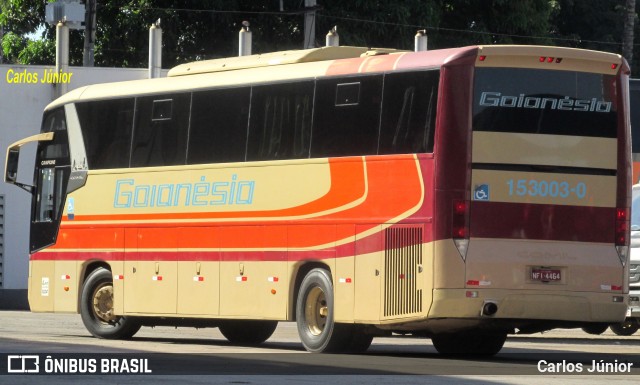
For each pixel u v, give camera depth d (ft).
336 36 147.95
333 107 68.85
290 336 91.35
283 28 192.03
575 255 64.44
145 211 79.92
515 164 63.82
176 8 194.59
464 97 63.31
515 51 63.72
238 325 83.10
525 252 63.62
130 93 81.66
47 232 87.20
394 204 65.21
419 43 140.26
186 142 77.41
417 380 52.13
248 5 193.98
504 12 199.41
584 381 52.75
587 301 64.49
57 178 86.84
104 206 82.89
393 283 65.05
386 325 65.46
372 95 66.95
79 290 84.79
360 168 67.05
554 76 64.64
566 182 64.49
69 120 86.02
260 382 50.16
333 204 68.39
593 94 65.31
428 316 63.21
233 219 74.02
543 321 65.00
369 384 50.06
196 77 77.66
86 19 171.83
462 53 63.36
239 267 73.61
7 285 141.18
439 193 63.21
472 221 63.16
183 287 77.15
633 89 129.39
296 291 70.95
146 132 80.28
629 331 96.17
